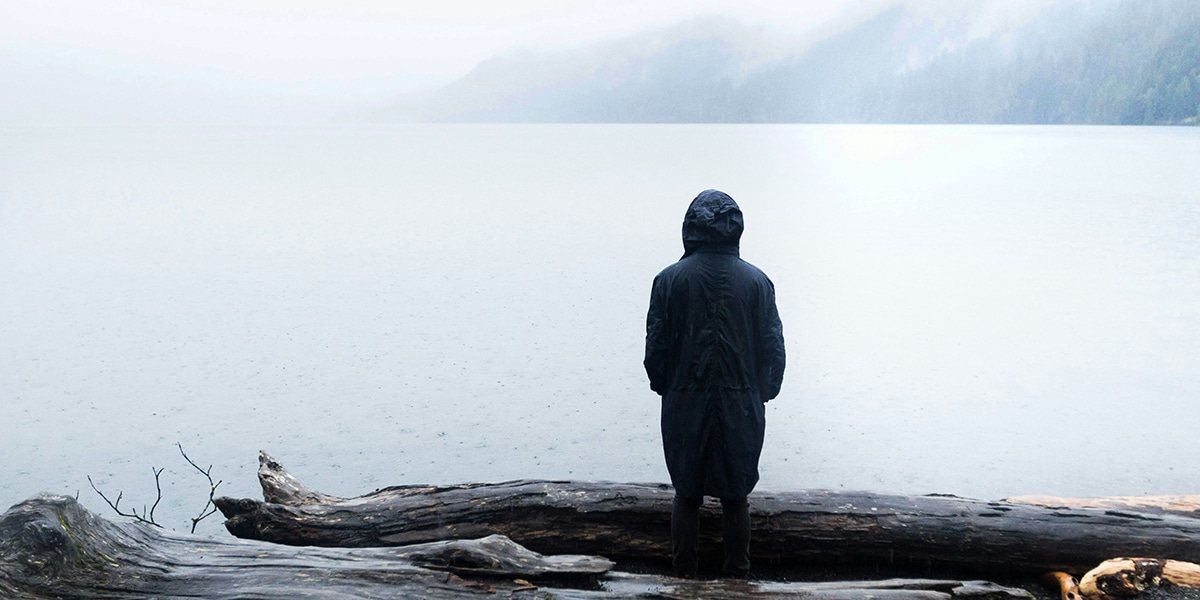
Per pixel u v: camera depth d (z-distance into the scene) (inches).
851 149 3481.8
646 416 298.7
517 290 572.4
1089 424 282.5
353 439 276.1
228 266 693.9
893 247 773.3
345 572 104.7
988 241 814.5
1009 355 382.6
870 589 108.8
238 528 136.8
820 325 453.1
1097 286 564.4
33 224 1037.8
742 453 118.9
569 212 1131.3
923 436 272.8
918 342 410.9
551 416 299.7
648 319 123.8
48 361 383.9
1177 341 407.2
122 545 106.4
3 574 95.9
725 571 122.8
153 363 380.5
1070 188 1466.5
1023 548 131.6
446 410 305.3
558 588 106.7
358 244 830.5
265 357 390.3
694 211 123.0
